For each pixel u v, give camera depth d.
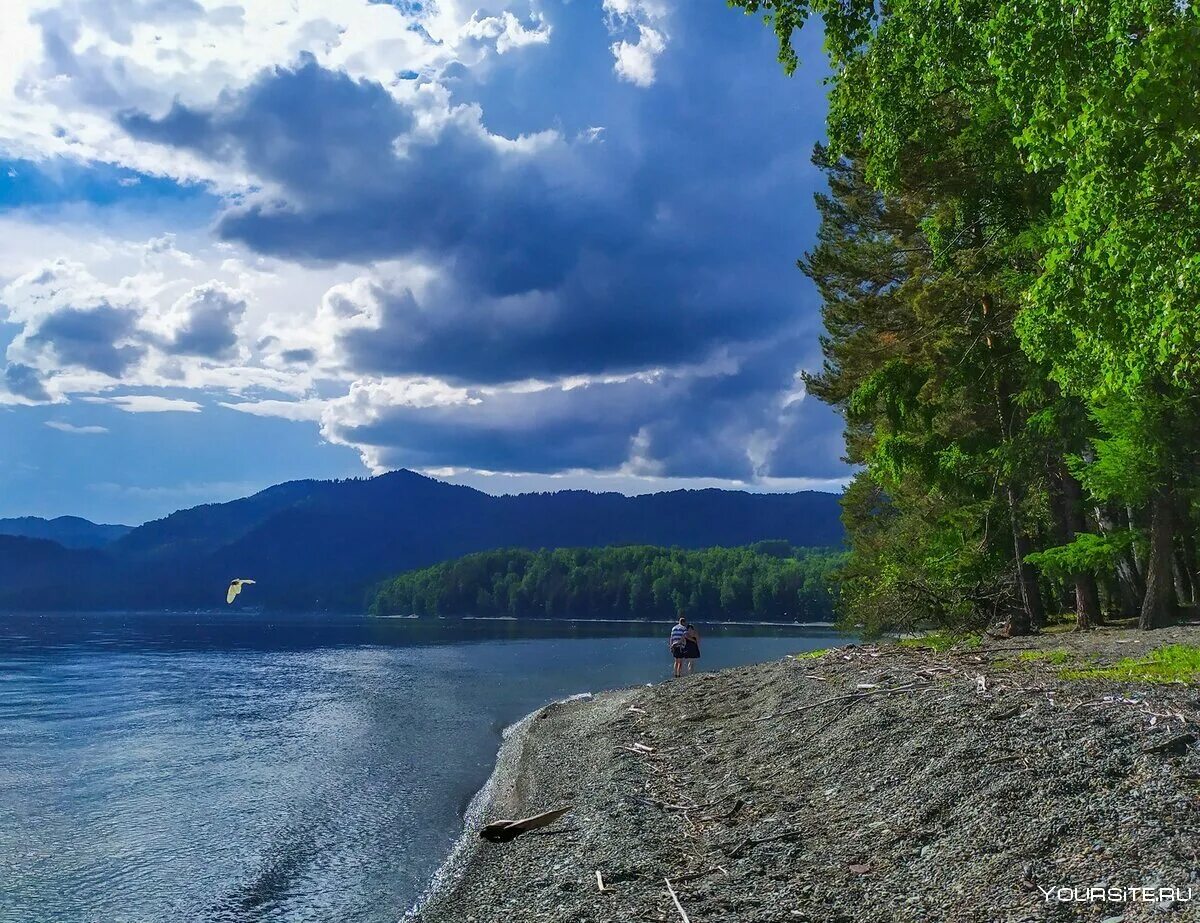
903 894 7.14
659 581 176.12
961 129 20.00
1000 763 9.05
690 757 14.45
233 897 11.16
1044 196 20.44
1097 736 9.03
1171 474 21.30
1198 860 6.33
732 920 7.29
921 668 16.11
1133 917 5.83
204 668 49.66
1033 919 6.13
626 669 46.69
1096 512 29.53
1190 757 8.09
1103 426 21.47
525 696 34.12
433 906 9.96
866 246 31.17
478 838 13.05
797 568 171.00
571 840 11.04
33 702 33.19
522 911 8.78
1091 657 16.09
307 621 153.88
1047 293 12.88
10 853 13.28
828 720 13.41
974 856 7.38
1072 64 11.18
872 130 16.89
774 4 16.00
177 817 15.42
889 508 40.38
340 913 10.40
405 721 27.19
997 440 24.86
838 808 9.62
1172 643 16.83
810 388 36.47
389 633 104.38
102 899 11.23
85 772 19.64
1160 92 9.95
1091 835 7.13
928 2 14.05
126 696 35.22
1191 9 9.86
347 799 16.52
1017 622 25.77
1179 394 20.39
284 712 29.78
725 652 60.94
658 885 8.52
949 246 23.19
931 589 25.64
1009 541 26.39
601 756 16.27
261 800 16.59
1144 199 11.16
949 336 24.08
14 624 119.56
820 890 7.59
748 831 9.65
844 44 16.08
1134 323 11.66
